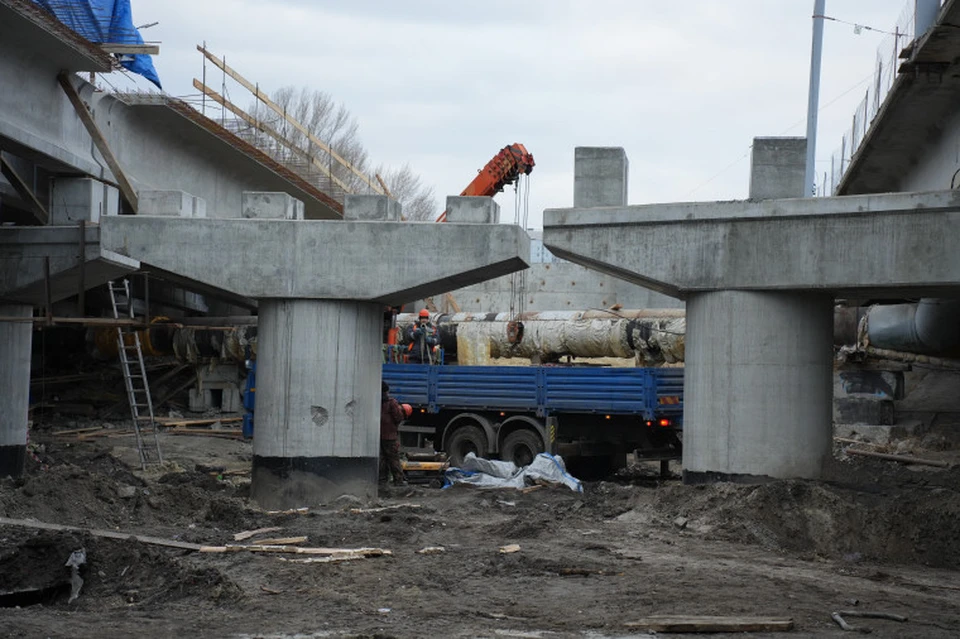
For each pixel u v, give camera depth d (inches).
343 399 763.4
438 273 753.0
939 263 665.6
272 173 1505.9
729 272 708.7
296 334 764.6
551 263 1708.9
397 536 615.2
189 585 480.7
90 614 445.1
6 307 844.0
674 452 993.5
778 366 703.1
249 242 767.7
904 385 1111.0
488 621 432.8
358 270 759.7
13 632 402.9
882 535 629.3
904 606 476.1
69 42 916.0
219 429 1321.4
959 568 602.2
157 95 1168.2
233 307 1647.4
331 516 692.1
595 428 999.6
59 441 1135.6
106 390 1421.0
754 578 528.4
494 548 593.6
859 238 681.6
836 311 1164.5
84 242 763.4
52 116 991.6
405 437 1091.9
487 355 1149.7
